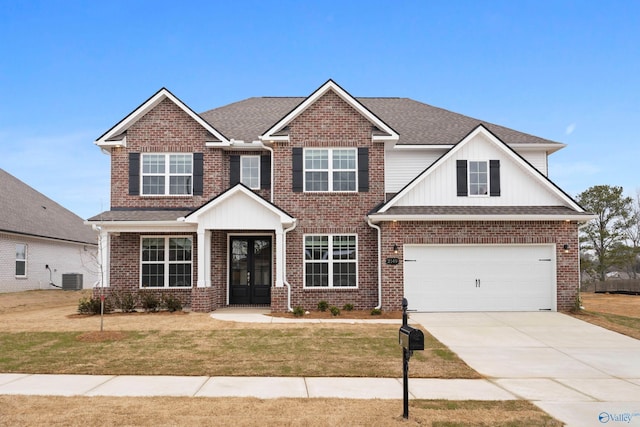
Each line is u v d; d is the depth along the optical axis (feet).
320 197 61.05
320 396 27.32
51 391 28.14
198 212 56.65
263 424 22.31
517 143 65.21
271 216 57.52
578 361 36.24
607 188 125.59
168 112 63.57
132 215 60.23
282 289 57.16
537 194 59.36
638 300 76.18
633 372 33.40
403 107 80.18
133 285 62.08
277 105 78.59
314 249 60.80
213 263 61.21
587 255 134.92
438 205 59.06
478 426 22.52
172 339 42.04
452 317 53.16
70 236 103.55
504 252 57.26
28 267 90.17
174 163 63.41
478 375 32.32
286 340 41.78
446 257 57.16
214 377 31.42
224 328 46.70
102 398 26.55
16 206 93.97
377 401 26.27
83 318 53.01
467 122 73.41
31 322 50.29
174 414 23.65
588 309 62.69
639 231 145.79
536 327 48.03
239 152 64.69
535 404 26.16
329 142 61.52
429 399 26.91
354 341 41.47
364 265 60.39
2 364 34.27
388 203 57.88
